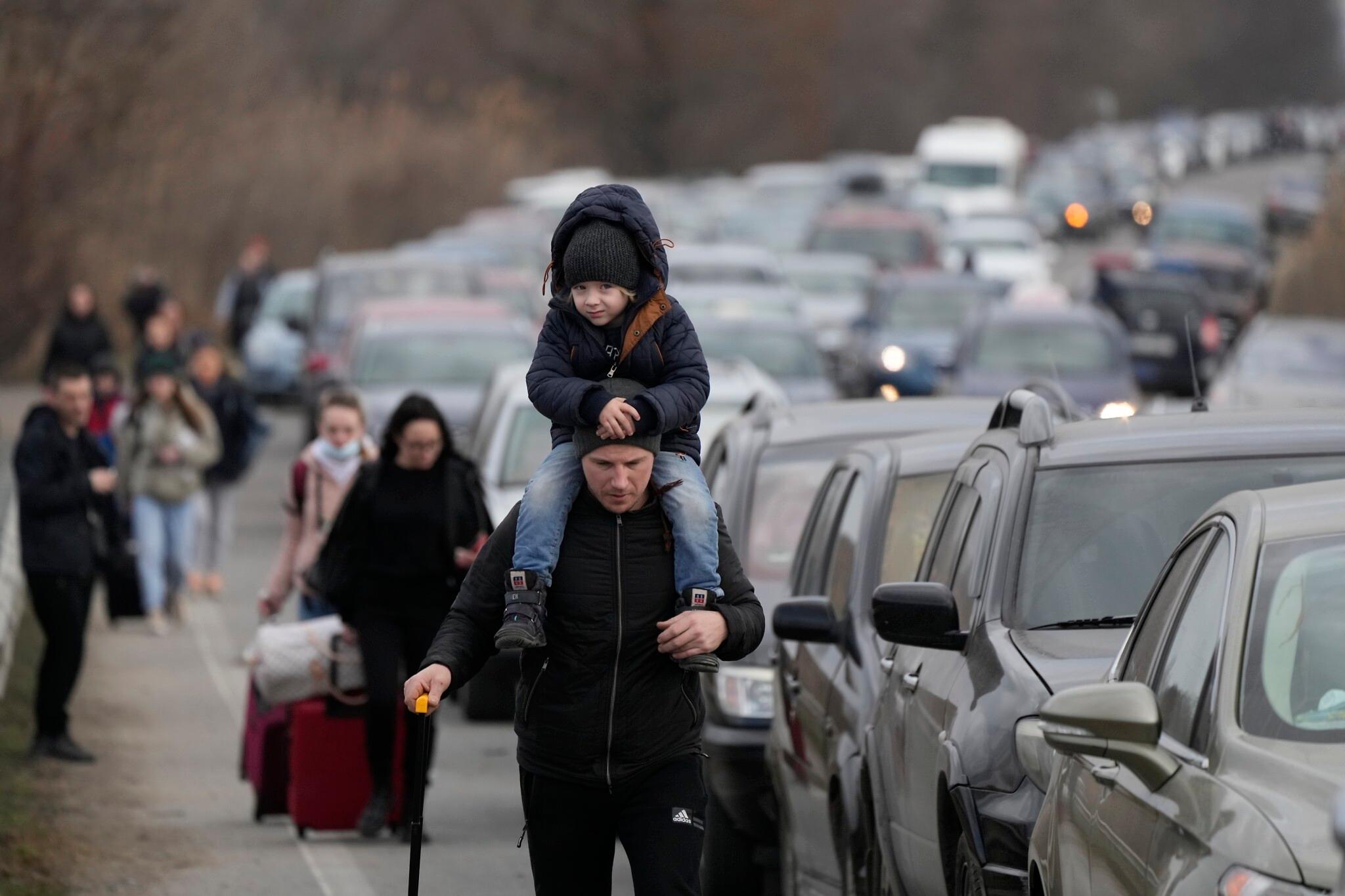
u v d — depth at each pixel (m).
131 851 30.80
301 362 103.69
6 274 100.81
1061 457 20.89
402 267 94.75
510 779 37.34
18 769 37.16
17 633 50.38
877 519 25.72
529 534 17.14
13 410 95.50
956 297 91.12
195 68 125.56
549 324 17.12
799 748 25.83
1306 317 133.25
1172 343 99.06
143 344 81.69
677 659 17.03
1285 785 12.59
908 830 20.61
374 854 30.77
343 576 31.08
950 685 19.78
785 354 66.31
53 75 97.12
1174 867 13.21
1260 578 14.26
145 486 53.62
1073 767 16.12
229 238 152.38
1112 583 19.70
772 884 30.34
